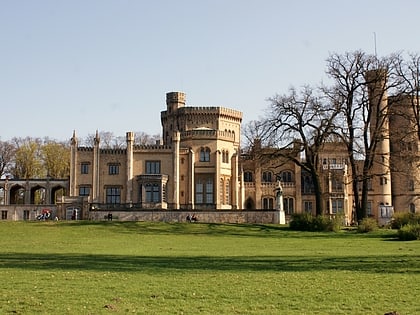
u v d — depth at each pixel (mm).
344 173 97500
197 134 98000
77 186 96250
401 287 19531
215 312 15508
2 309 15758
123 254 35219
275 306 16375
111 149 97062
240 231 62250
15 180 103875
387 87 66438
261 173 104250
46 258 31766
